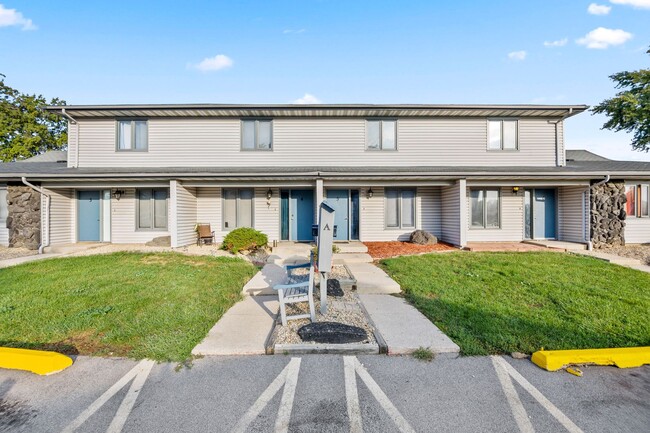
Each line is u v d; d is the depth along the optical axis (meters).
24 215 10.35
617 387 2.98
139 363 3.38
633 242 11.28
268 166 12.20
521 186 12.22
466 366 3.34
